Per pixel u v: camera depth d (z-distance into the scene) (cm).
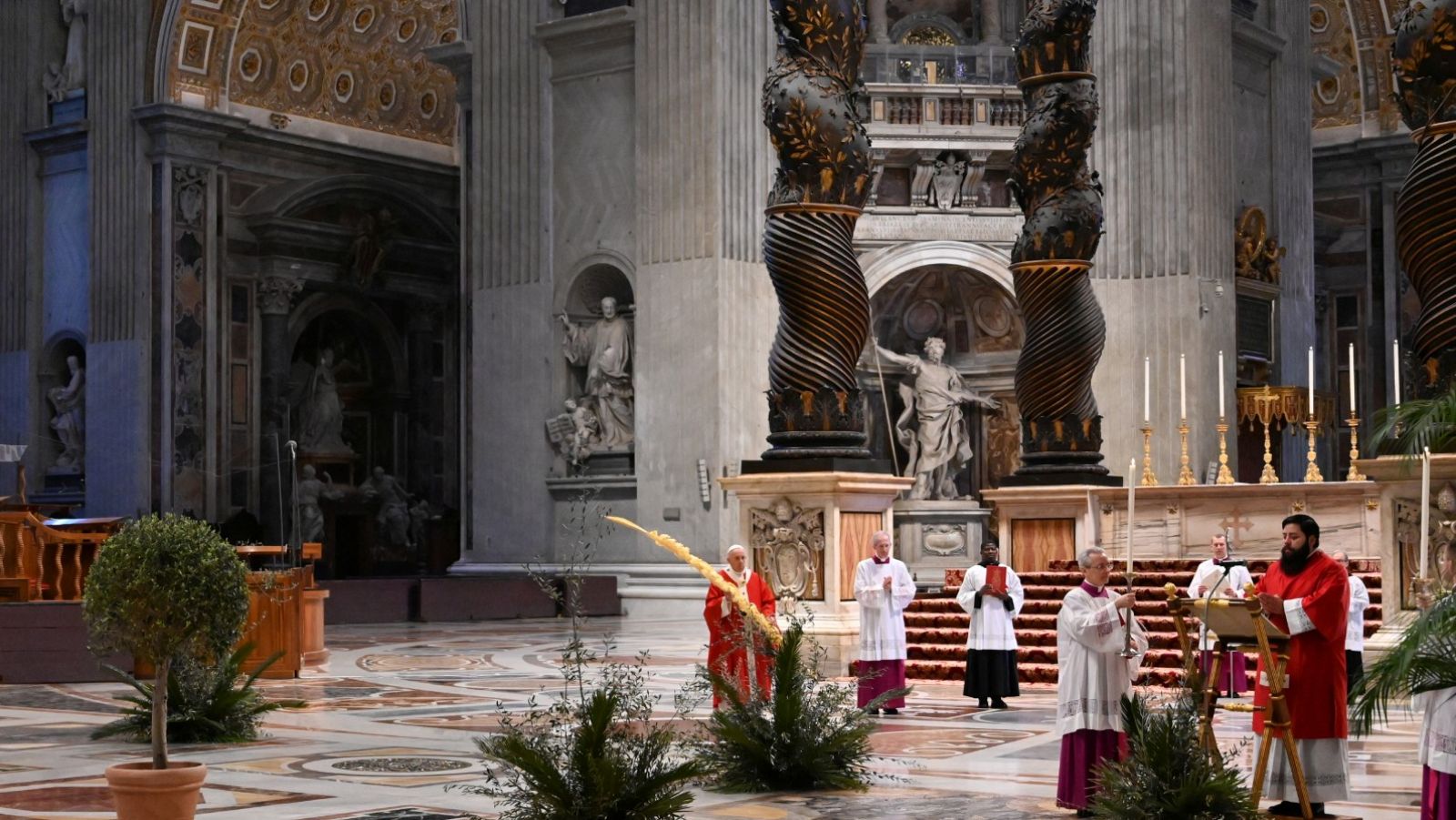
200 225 3209
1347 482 1744
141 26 3191
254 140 3300
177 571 748
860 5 1322
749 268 2567
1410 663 623
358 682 1591
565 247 2702
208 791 911
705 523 2512
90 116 3244
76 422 3325
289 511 3334
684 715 960
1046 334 1636
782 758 909
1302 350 2886
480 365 2792
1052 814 829
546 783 713
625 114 2641
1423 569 781
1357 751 1093
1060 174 1597
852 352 1352
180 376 3172
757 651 963
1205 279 2600
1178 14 2605
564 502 2684
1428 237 1100
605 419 2667
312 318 3444
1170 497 1808
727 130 2548
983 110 2703
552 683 1574
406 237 3578
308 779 959
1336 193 3578
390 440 3616
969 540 2706
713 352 2511
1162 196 2605
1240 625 767
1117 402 2612
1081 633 828
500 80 2777
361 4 3394
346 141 3481
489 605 2614
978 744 1127
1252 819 714
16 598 1780
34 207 3375
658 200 2573
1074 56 1573
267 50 3303
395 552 3559
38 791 913
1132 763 741
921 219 2697
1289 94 2891
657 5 2578
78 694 1509
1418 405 719
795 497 1377
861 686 1326
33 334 3372
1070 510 1702
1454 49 1095
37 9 3366
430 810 843
